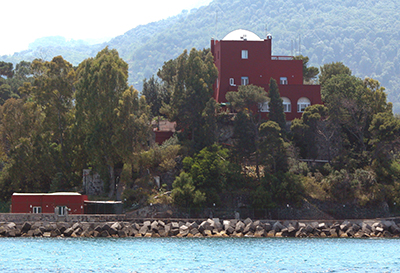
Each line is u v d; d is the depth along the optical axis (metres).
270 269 178.88
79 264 182.00
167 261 189.62
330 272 175.75
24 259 190.25
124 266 179.50
